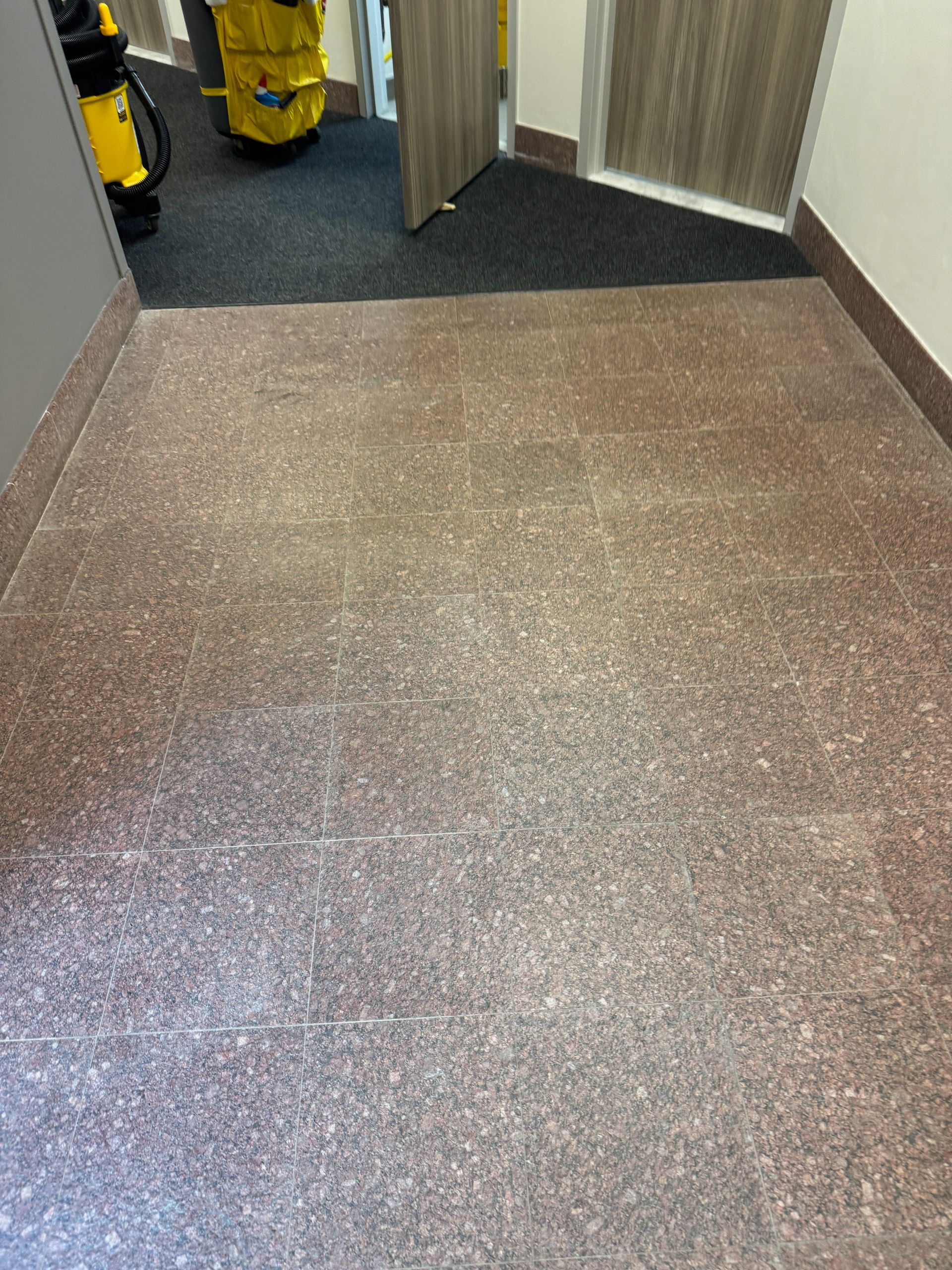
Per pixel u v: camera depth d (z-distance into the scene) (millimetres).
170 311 2971
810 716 1670
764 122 3318
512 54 3742
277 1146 1161
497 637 1834
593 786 1564
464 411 2496
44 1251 1078
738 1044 1246
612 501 2176
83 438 2414
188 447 2377
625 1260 1063
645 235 3410
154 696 1734
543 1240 1080
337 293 3064
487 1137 1165
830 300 2980
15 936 1377
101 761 1621
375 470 2289
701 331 2828
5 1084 1221
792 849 1469
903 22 2477
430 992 1308
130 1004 1301
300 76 3758
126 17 5344
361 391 2582
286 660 1796
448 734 1652
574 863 1455
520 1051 1244
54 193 2367
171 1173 1140
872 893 1409
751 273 3146
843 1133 1161
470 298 3029
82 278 2531
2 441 2029
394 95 4680
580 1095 1201
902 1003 1282
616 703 1700
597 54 3504
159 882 1441
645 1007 1285
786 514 2131
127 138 3203
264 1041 1259
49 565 2031
